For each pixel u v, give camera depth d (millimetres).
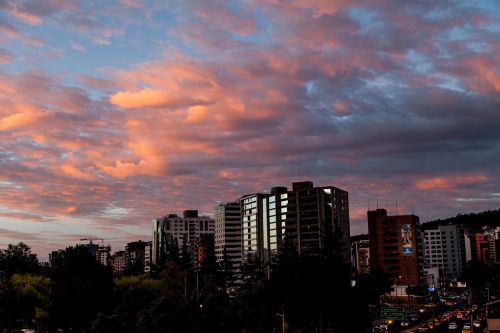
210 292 73000
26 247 169125
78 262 101438
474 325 118812
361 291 108312
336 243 131875
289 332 102688
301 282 98875
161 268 178750
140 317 73812
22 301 102875
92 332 86250
